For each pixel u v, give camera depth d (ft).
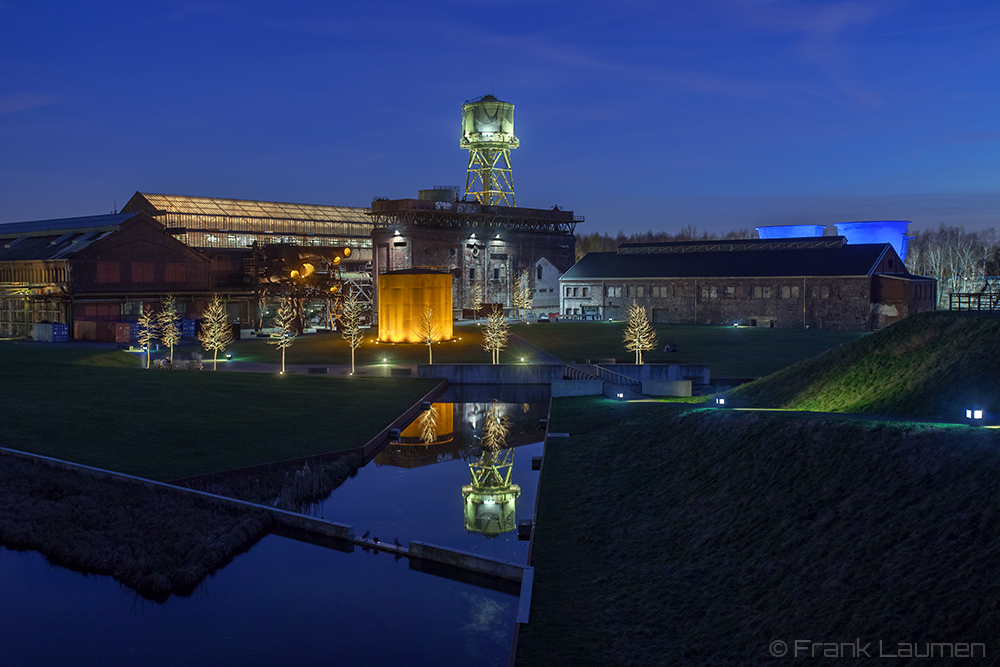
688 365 211.20
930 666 54.08
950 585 60.70
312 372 232.12
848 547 71.15
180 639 76.28
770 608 67.21
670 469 105.70
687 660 62.90
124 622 80.02
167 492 112.16
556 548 89.30
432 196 414.00
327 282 347.15
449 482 132.36
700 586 74.38
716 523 85.61
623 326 352.69
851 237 458.91
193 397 173.88
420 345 294.25
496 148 451.53
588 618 71.36
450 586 88.22
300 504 118.21
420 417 188.14
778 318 343.87
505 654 73.56
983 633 54.95
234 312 355.36
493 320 259.80
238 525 101.30
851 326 325.62
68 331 289.94
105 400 165.27
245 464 130.31
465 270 406.41
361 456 144.46
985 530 64.59
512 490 127.54
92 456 128.16
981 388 101.09
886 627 59.36
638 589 76.43
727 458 98.94
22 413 150.20
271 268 343.05
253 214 476.13
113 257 305.73
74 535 96.73
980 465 72.84
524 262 440.04
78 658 72.90
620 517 96.27
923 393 107.14
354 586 88.07
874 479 79.36
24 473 116.26
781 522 79.82
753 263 358.84
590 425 153.89
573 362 240.12
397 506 118.73
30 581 89.25
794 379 142.51
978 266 625.00
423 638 76.43
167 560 90.74
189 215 441.27
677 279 370.12
